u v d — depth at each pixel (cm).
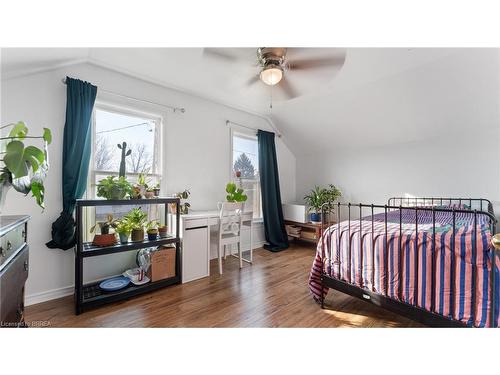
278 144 444
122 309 188
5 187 114
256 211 410
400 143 346
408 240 147
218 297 211
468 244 125
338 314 182
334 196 393
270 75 194
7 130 183
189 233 250
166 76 258
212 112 332
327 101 330
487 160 277
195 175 311
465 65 225
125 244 210
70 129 206
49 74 203
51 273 203
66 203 201
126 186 217
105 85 235
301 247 400
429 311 135
